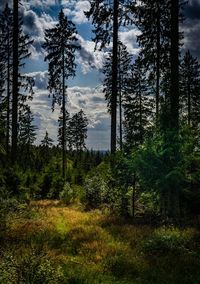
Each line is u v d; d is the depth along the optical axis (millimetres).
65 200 26062
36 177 34125
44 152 71062
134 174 18328
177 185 16031
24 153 44969
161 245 12039
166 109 16719
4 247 11336
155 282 9391
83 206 22750
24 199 22859
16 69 22578
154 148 16422
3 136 17547
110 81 37875
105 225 16234
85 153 82312
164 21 22594
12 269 8023
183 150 16062
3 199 18109
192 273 9906
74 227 15305
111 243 12836
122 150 19156
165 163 16125
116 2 22734
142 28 23641
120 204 19625
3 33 35750
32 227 14539
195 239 12688
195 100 42062
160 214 17000
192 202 17359
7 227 13547
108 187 23156
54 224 16156
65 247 12203
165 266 10344
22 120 35250
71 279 9000
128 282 9273
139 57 25734
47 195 31703
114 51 23234
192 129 16688
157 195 17094
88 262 10625
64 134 39875
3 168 21062
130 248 12094
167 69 22859
